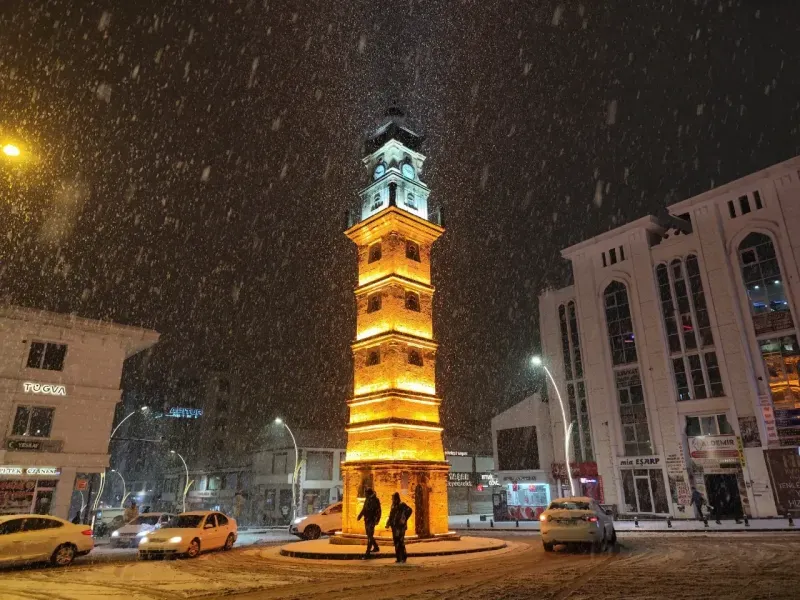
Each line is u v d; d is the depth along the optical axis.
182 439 76.06
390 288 22.03
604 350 39.66
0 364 28.41
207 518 19.80
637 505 35.66
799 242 31.56
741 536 20.36
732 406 32.50
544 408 45.00
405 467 19.31
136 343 33.97
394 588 10.18
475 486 55.66
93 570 14.20
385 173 23.97
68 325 30.97
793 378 30.75
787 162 32.47
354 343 22.61
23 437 28.20
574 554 15.43
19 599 9.52
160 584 11.26
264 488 52.50
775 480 30.11
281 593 9.87
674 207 37.31
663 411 35.53
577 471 39.53
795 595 8.23
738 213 34.53
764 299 32.66
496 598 8.65
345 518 20.12
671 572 11.05
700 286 35.72
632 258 39.34
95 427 30.69
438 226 24.25
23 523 15.34
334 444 51.62
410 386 21.12
